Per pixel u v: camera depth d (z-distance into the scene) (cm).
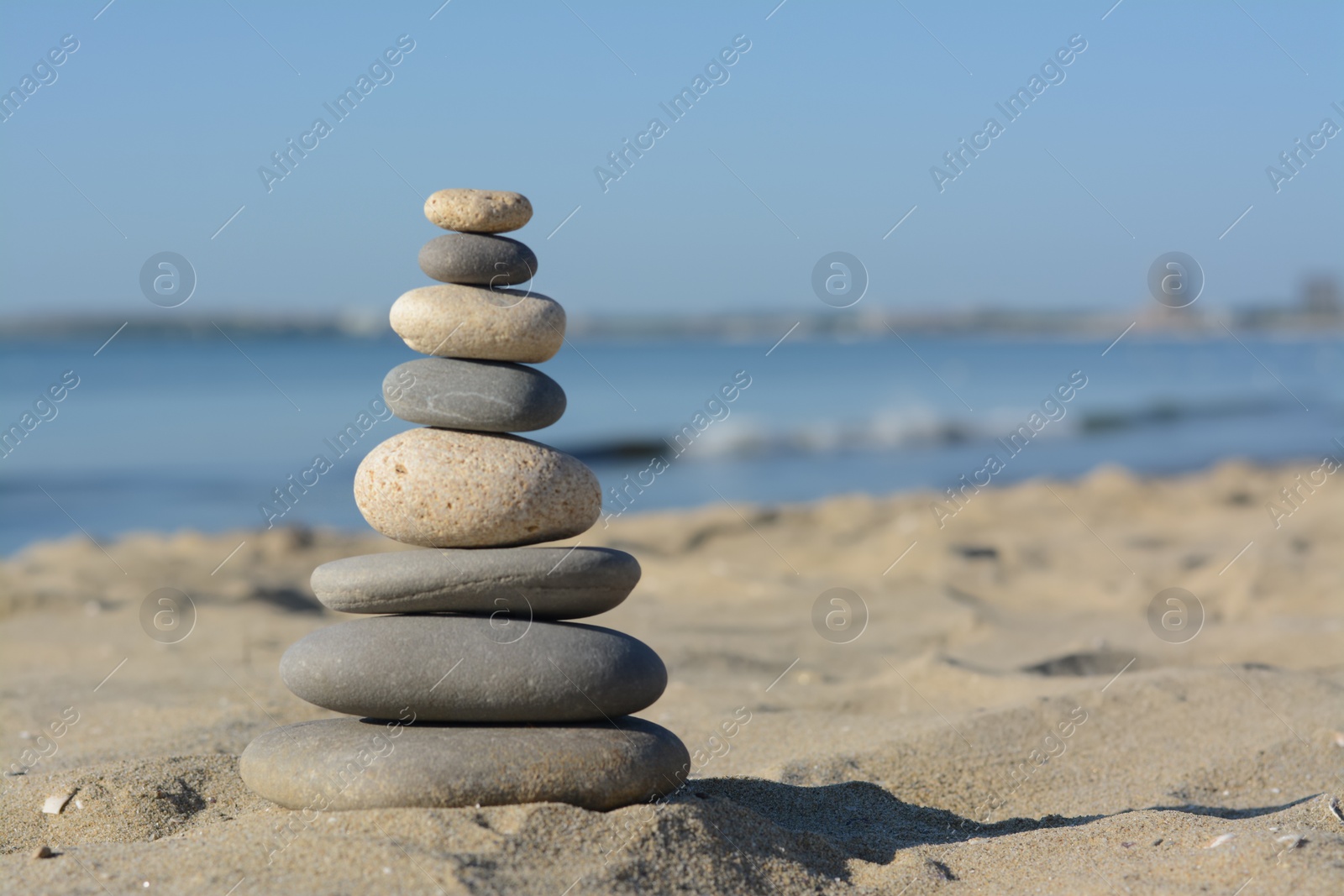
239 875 90
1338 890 90
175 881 90
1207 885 92
